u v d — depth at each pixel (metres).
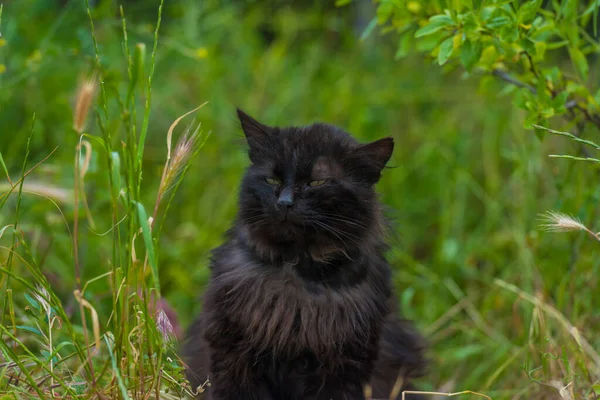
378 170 4.65
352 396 4.61
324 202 4.40
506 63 5.48
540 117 4.96
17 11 8.20
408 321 5.44
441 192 8.19
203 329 4.70
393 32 9.74
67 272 6.79
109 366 4.92
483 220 8.07
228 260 4.64
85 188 7.29
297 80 9.39
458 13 4.89
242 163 8.26
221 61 9.43
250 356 4.56
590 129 6.35
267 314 4.48
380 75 9.47
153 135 8.74
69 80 8.00
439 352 6.66
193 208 8.23
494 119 8.59
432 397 5.80
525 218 7.07
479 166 8.70
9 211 6.96
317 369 4.58
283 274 4.51
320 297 4.48
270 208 4.39
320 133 4.63
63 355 5.49
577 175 6.06
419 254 8.18
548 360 5.29
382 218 4.78
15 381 4.45
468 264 7.53
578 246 5.81
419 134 8.83
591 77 7.21
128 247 4.12
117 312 4.32
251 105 9.09
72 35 8.01
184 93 9.20
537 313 5.52
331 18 10.20
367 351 4.54
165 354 4.68
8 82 7.29
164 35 9.53
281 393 4.72
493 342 6.48
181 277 7.34
